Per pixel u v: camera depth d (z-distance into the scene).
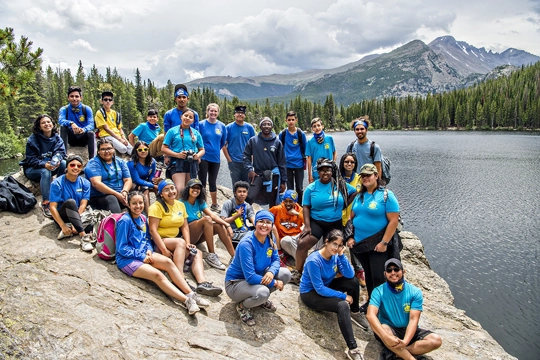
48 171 6.36
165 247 5.07
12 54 8.84
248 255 4.56
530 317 12.02
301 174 8.05
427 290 7.19
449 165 43.09
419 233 20.28
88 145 7.80
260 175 7.43
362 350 4.71
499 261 16.44
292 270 5.98
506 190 29.91
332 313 5.21
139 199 4.78
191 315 4.39
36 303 3.89
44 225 5.82
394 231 4.98
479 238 19.33
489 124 127.81
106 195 5.97
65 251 5.03
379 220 5.07
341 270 4.98
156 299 4.50
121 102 81.62
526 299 13.15
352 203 5.44
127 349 3.57
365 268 5.43
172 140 7.02
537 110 115.81
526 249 17.70
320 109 146.38
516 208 24.66
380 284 5.14
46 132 6.55
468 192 29.39
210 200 9.18
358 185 6.17
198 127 7.84
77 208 5.32
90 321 3.80
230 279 4.69
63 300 4.02
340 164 6.32
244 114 8.14
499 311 12.44
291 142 7.89
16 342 3.43
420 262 8.15
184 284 4.63
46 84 91.31
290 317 4.89
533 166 41.56
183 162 6.98
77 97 7.61
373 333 5.09
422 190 30.34
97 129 8.41
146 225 5.10
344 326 4.51
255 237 4.73
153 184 6.79
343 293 4.74
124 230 4.75
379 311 4.77
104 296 4.25
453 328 5.81
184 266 5.32
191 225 5.77
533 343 10.65
